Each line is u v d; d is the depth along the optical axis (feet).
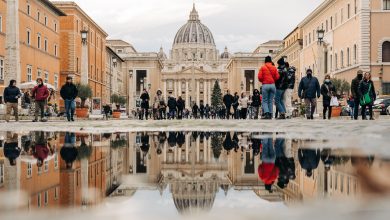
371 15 182.29
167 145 24.67
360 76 80.18
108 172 13.87
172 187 10.81
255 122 64.49
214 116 306.55
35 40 173.47
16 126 55.36
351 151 17.97
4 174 12.84
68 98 88.38
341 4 212.23
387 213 6.81
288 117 100.42
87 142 26.86
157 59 478.18
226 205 8.22
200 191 10.19
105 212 7.52
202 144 25.03
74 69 220.43
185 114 289.53
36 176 12.48
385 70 181.88
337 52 219.82
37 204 8.22
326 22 240.32
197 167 15.11
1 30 143.84
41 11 181.27
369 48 182.39
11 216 7.09
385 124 49.57
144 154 19.94
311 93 80.64
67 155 18.95
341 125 47.34
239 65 499.92
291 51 334.44
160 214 7.34
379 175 10.36
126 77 476.13
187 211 7.55
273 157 17.25
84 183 11.31
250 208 7.79
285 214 7.04
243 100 129.18
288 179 11.71
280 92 76.95
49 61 191.31
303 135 30.17
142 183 11.55
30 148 22.49
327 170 12.97
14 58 123.03
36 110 87.25
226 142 25.99
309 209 7.35
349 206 7.39
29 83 136.26
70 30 219.41
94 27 263.90
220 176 12.80
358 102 80.43
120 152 20.66
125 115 221.66
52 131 40.32
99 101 164.86
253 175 12.83
